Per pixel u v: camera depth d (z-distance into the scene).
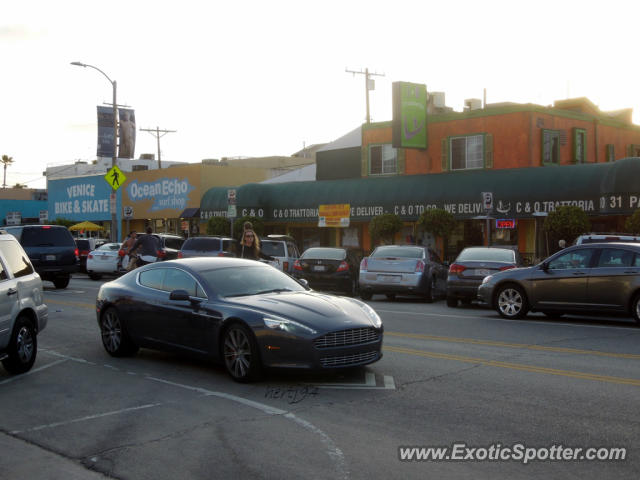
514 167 28.61
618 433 5.93
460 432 6.01
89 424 6.44
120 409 6.95
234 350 8.13
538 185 25.73
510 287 14.28
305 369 7.62
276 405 6.98
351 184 31.47
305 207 32.44
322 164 37.25
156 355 10.02
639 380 8.03
